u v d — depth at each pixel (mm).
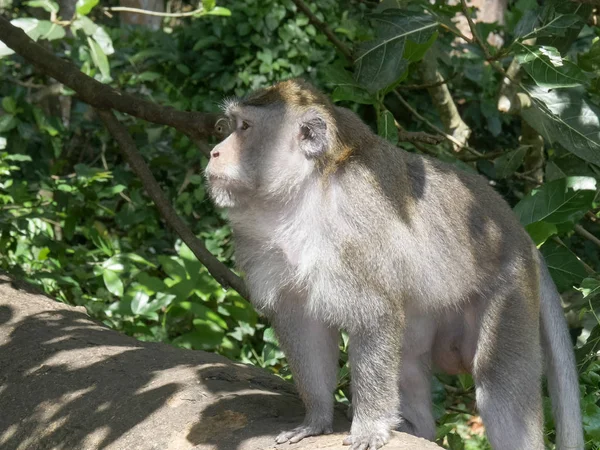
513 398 5855
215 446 5355
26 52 8891
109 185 12734
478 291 5973
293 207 5480
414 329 6031
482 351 5961
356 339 5363
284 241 5516
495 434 5871
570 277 7148
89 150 14617
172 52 12969
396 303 5414
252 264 5727
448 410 8398
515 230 6156
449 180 6004
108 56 12750
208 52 12773
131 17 16172
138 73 13172
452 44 13109
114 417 5852
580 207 7008
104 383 6238
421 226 5707
